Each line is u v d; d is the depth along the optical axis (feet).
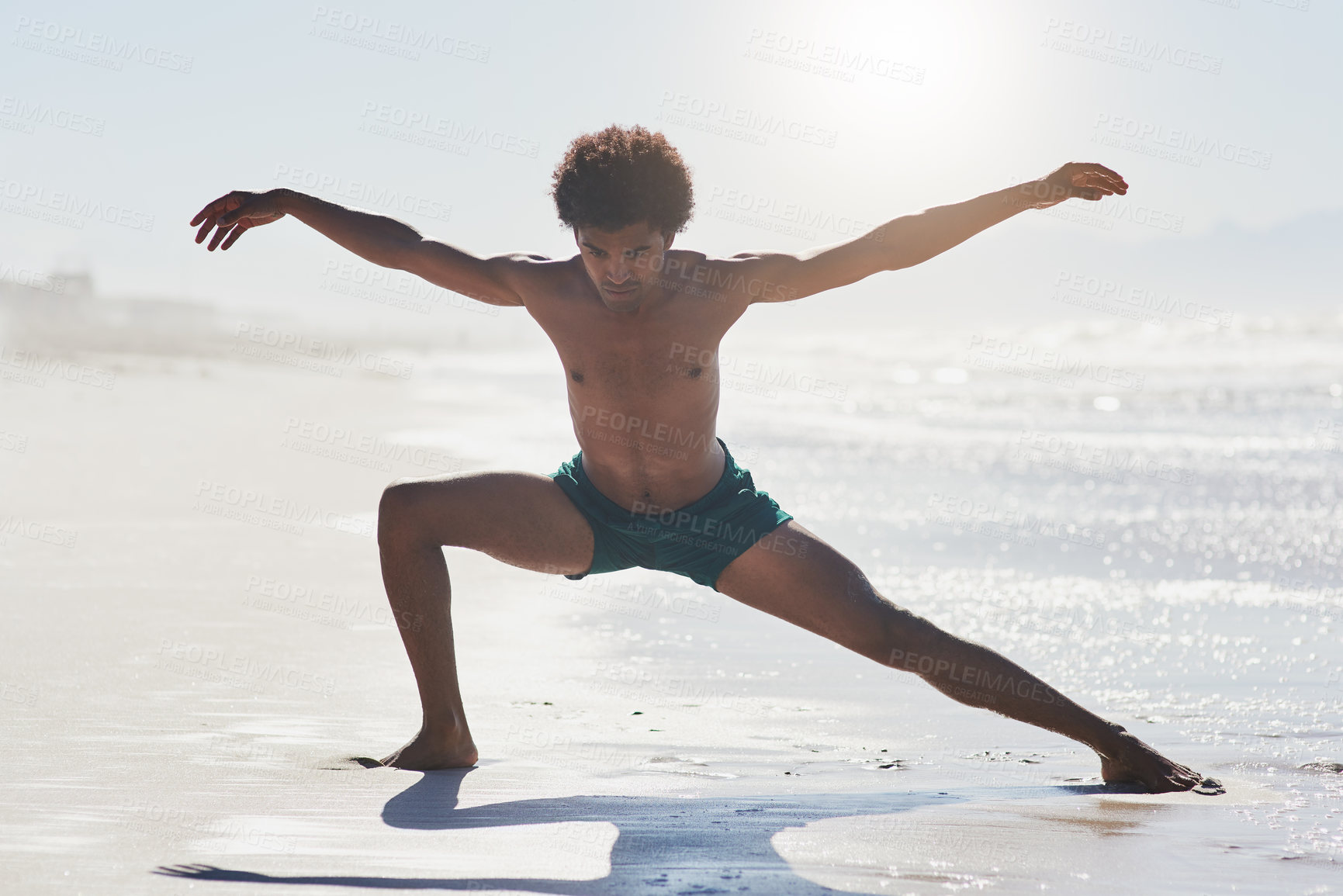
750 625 17.78
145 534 23.95
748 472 11.26
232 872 7.14
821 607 10.56
